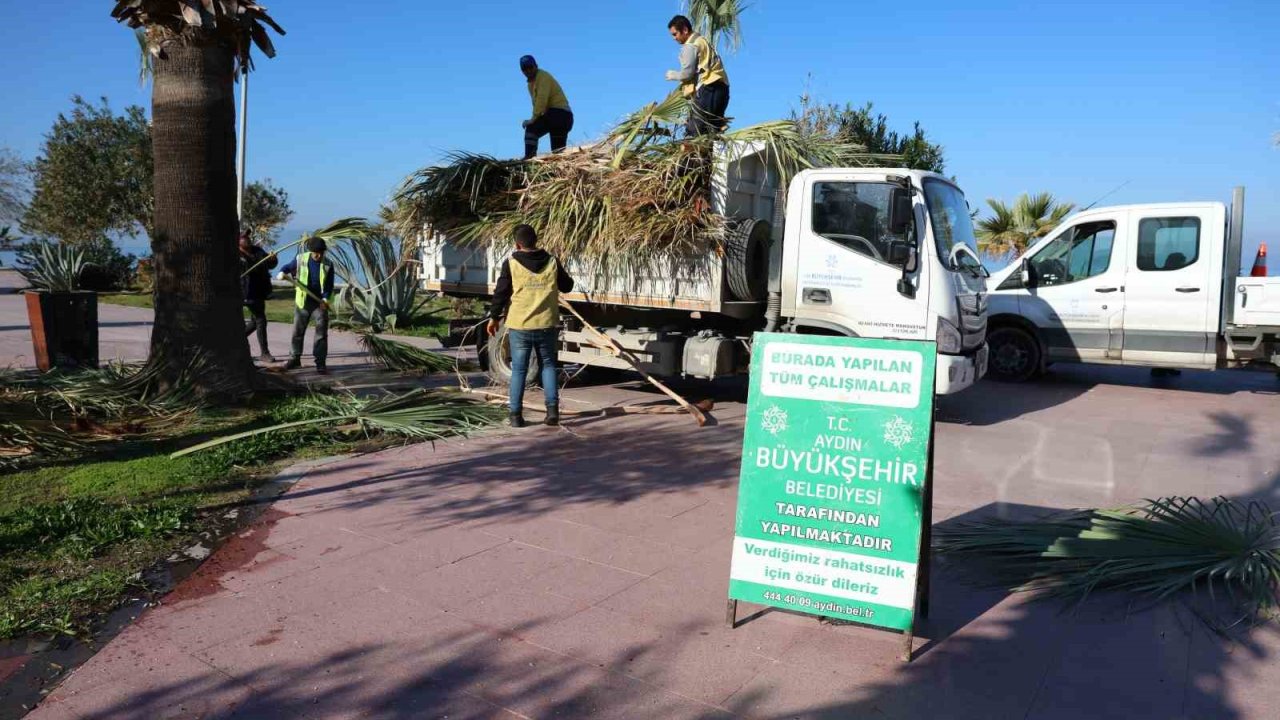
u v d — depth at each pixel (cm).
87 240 3128
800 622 423
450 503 603
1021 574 475
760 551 409
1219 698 350
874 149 1930
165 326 859
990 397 1089
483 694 354
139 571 476
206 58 835
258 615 425
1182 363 1116
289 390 931
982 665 379
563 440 797
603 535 542
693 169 862
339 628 411
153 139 853
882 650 394
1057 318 1184
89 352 1048
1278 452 783
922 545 410
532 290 827
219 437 764
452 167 1002
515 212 989
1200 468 725
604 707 345
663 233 863
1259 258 1119
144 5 752
